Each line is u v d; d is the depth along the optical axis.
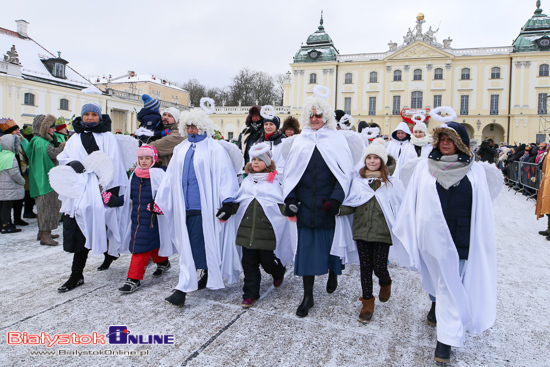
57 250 5.27
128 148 4.43
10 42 29.56
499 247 5.78
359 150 3.56
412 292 3.96
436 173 2.73
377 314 3.40
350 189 3.40
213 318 3.25
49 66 29.92
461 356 2.74
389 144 6.59
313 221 3.28
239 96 60.84
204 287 3.96
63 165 3.85
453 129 2.66
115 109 34.22
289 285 4.12
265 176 3.58
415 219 2.87
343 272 4.68
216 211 3.57
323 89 3.56
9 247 5.38
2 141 6.17
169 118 5.06
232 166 3.80
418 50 41.16
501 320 3.32
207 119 3.68
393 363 2.61
